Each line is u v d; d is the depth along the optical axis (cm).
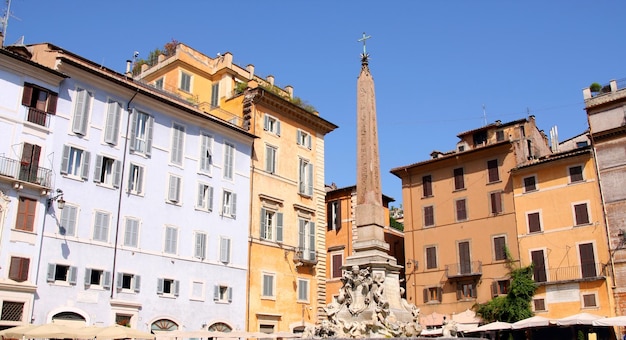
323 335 1903
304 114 4181
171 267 3136
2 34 2966
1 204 2500
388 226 5128
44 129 2725
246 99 3928
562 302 3819
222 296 3375
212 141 3541
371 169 2192
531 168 4200
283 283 3744
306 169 4178
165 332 2770
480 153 4522
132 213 3022
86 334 2188
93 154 2909
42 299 2566
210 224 3400
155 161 3206
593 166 3934
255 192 3731
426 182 4819
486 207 4403
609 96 4100
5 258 2472
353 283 1983
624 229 3700
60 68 2856
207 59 4469
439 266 4531
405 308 2038
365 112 2283
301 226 4006
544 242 4025
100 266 2816
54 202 2697
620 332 3547
